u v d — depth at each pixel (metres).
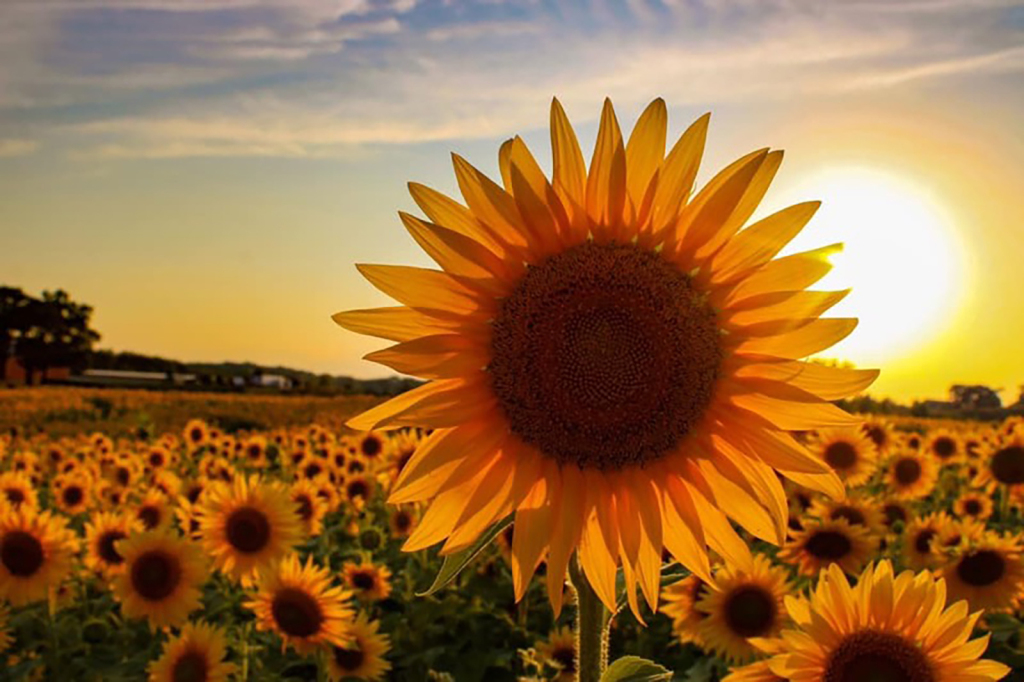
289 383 109.81
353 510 13.44
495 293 3.21
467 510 3.23
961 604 3.79
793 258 3.12
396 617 9.81
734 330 3.19
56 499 14.65
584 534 3.26
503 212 3.11
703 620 7.06
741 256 3.15
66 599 9.66
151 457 19.02
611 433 3.26
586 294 3.20
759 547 9.70
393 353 3.16
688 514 3.28
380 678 8.84
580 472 3.30
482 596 9.98
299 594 7.48
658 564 3.21
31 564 9.00
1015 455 12.22
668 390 3.22
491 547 10.48
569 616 9.42
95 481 15.85
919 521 9.24
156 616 8.55
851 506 9.09
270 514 8.80
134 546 8.64
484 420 3.29
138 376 121.44
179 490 13.60
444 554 3.18
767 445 3.18
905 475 12.55
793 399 3.12
